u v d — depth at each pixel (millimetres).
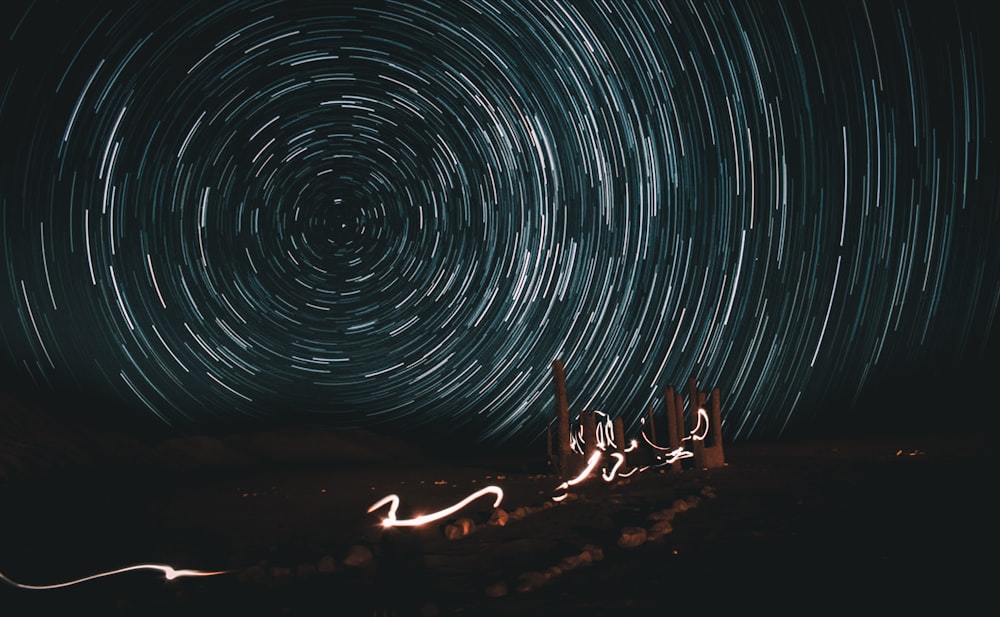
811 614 3709
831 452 13102
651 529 6055
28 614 4375
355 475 12469
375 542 6359
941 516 6215
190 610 4387
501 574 4926
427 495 9430
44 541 6672
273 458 16578
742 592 4188
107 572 5391
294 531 7090
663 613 3879
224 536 6887
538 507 7730
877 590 4062
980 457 10984
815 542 5457
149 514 8312
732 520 6598
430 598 4387
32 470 12195
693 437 11258
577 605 4105
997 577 4195
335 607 4316
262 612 4285
